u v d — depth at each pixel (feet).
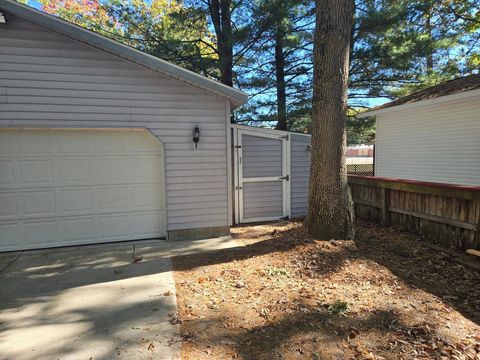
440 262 15.07
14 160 18.75
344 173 17.25
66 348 9.20
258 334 9.66
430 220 18.10
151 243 20.29
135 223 20.99
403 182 19.80
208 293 12.64
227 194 21.72
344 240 17.02
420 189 18.49
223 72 41.09
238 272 14.48
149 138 20.80
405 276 13.58
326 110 16.85
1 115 17.71
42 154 19.15
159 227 21.39
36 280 14.39
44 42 17.98
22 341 9.57
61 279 14.48
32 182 19.08
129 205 20.80
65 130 19.36
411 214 19.54
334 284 12.77
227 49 41.16
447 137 29.12
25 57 17.76
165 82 20.06
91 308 11.64
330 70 16.69
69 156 19.58
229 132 21.42
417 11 37.40
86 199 20.03
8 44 17.49
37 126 18.17
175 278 14.37
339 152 16.98
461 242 16.16
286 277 13.51
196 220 21.29
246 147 26.20
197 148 20.93
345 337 9.32
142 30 45.19
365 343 9.00
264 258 15.84
